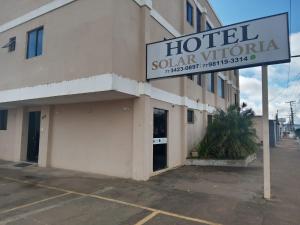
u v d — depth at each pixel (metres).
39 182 7.95
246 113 13.35
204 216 5.21
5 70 10.59
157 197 6.47
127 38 8.02
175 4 11.74
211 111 16.38
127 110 8.80
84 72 7.76
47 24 9.13
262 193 6.98
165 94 10.21
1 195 6.52
